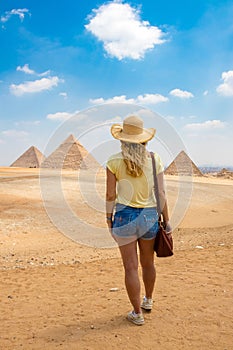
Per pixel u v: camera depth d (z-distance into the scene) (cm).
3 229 1337
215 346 378
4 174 3609
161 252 425
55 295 574
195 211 1905
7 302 542
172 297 526
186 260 796
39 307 514
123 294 560
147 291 466
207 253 874
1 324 450
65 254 997
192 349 373
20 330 429
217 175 7038
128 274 424
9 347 384
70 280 671
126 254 422
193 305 491
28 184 2455
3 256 971
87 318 460
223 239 1157
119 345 383
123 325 431
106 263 827
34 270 769
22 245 1134
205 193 2662
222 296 526
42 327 437
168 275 660
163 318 448
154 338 397
